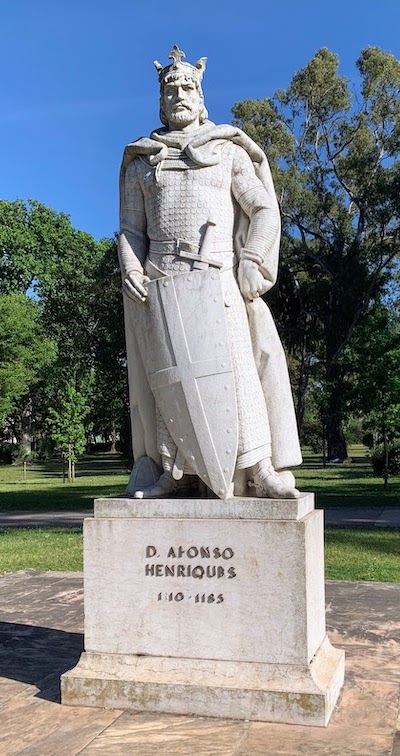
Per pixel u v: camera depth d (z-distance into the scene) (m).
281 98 32.91
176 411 4.18
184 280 4.17
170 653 4.00
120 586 4.11
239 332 4.31
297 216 32.38
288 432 4.48
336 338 32.12
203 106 4.67
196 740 3.50
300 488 21.36
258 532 3.90
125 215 4.64
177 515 4.07
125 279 4.40
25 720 3.81
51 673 4.61
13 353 36.19
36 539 11.54
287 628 3.82
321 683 3.75
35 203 44.84
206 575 3.98
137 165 4.57
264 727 3.64
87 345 35.06
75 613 6.33
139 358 4.52
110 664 4.05
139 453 4.63
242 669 3.85
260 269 4.42
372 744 3.43
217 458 4.09
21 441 50.53
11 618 6.18
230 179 4.48
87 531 4.18
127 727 3.68
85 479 30.36
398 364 20.47
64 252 43.16
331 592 7.04
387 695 4.08
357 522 13.34
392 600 6.66
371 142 32.31
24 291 44.28
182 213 4.35
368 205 31.53
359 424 54.31
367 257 32.22
